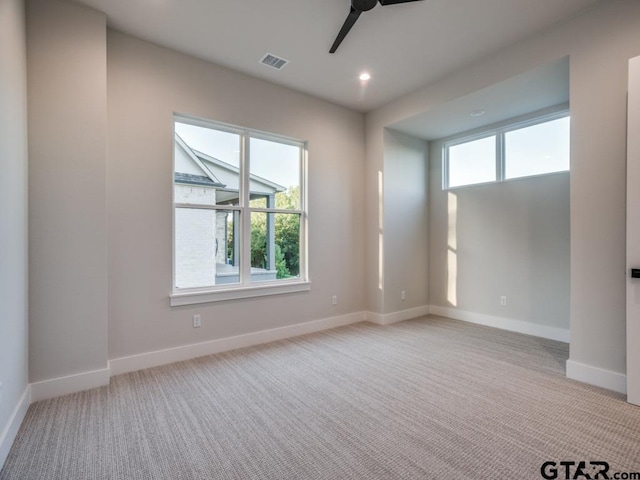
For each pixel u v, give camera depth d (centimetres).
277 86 378
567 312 366
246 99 354
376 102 429
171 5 248
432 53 315
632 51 234
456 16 262
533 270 395
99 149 253
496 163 431
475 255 452
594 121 251
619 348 240
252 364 300
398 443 182
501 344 357
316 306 414
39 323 229
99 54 253
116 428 197
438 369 288
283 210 393
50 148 233
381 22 269
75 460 168
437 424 201
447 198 485
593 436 187
